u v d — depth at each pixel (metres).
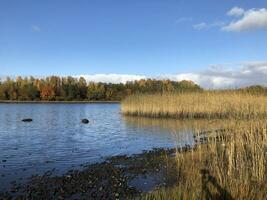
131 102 52.91
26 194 14.27
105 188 15.16
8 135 33.50
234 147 14.58
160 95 50.88
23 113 65.94
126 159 21.61
